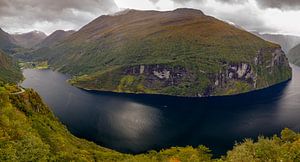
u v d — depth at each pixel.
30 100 192.38
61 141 146.00
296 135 167.75
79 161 118.69
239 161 97.06
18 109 164.25
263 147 98.94
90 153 159.00
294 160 92.81
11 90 194.38
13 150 85.25
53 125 183.75
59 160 108.38
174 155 174.38
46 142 131.75
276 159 94.56
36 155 90.12
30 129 127.94
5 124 111.31
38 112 191.50
